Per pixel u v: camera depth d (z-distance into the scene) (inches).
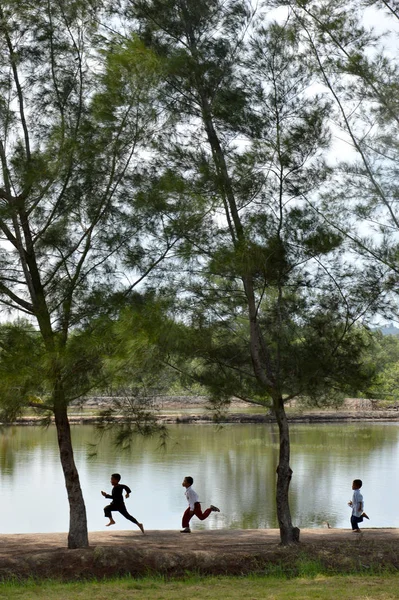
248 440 1929.1
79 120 581.9
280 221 576.4
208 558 506.3
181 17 615.5
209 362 582.6
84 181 571.5
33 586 432.5
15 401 465.1
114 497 689.0
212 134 609.0
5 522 892.6
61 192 570.9
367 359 612.4
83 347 473.4
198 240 558.9
